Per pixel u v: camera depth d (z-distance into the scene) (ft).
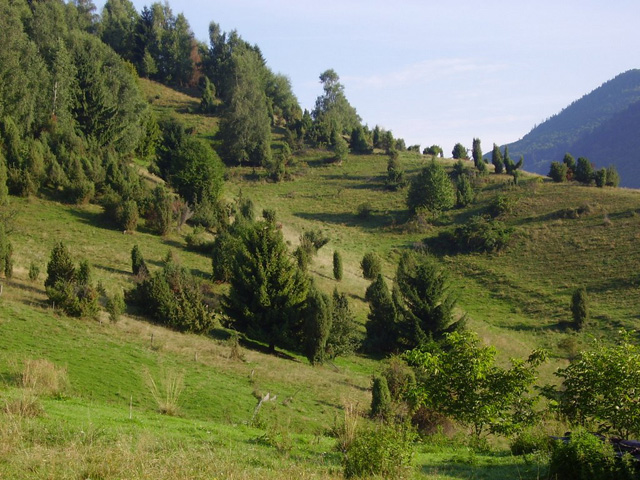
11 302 97.45
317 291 119.34
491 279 209.77
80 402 53.31
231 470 31.14
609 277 195.00
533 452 41.45
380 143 385.70
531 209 259.19
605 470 32.24
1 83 198.08
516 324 173.06
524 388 49.08
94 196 189.98
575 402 46.06
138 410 59.77
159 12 442.91
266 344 126.41
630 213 237.66
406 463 35.24
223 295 127.85
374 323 141.49
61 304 101.09
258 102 343.87
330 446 44.32
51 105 222.28
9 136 182.29
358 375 115.55
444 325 137.39
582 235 228.22
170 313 115.75
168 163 235.40
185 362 91.15
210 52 452.76
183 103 409.69
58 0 395.55
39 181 178.81
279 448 40.73
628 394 43.27
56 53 227.40
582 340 154.92
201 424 51.01
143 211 185.47
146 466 29.94
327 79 475.31
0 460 28.96
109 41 434.71
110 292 125.08
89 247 153.48
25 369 58.34
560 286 195.93
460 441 52.60
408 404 71.26
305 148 363.97
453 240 239.50
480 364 48.11
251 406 74.54
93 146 219.82
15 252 135.13
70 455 29.94
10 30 207.21
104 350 85.25
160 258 159.02
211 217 197.36
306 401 84.12
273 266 124.88
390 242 245.45
